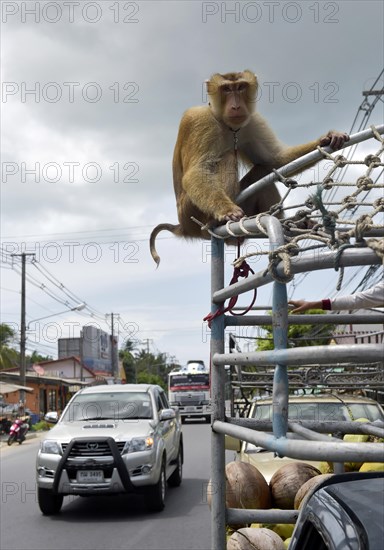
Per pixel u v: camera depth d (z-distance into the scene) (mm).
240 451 7230
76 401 11062
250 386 5973
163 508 10000
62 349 69125
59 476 9516
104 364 74312
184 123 5293
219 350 3432
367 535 1825
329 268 2227
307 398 7562
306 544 2262
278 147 5145
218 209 4273
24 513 10086
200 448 19047
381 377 6168
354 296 2992
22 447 22906
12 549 7887
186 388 36875
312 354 2131
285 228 2941
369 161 2902
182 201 5055
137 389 11336
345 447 2000
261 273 2631
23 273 32656
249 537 3660
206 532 8500
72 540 8312
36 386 43531
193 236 5250
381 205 2596
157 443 9906
